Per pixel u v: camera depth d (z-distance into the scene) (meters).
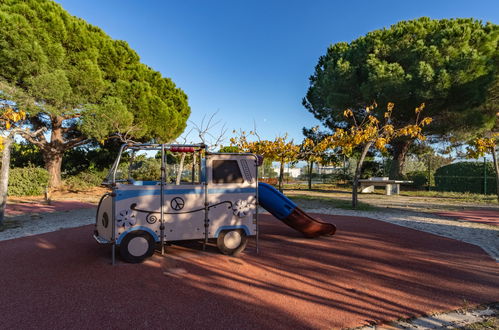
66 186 19.78
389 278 4.69
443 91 17.36
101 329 3.11
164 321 3.28
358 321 3.32
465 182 22.22
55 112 13.80
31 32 13.37
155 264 5.30
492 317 3.43
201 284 4.38
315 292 4.12
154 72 20.64
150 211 5.42
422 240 7.25
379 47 19.91
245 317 3.39
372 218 10.59
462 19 20.39
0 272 4.80
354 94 21.81
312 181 36.59
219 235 5.90
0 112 10.12
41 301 3.76
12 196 16.19
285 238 7.51
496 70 17.66
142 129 18.20
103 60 17.45
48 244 6.64
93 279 4.54
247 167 6.00
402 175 25.95
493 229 8.64
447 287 4.33
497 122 20.45
